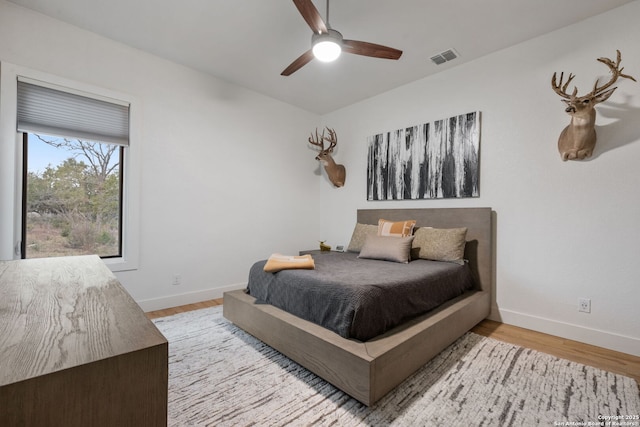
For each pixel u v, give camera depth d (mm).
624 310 2289
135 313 831
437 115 3412
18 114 2430
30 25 2459
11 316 790
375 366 1522
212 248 3596
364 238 3666
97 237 2924
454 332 2295
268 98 4148
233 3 2352
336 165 4391
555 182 2619
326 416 1529
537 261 2713
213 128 3594
